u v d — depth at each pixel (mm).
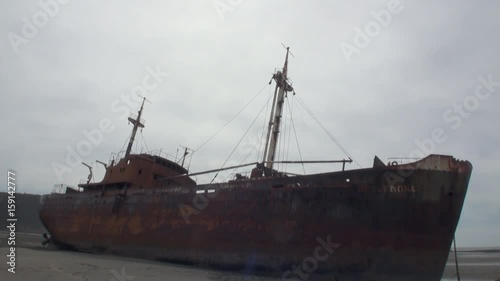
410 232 14828
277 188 18312
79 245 28766
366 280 15195
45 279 13055
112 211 26578
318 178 17344
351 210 15977
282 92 26828
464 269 26109
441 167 14945
